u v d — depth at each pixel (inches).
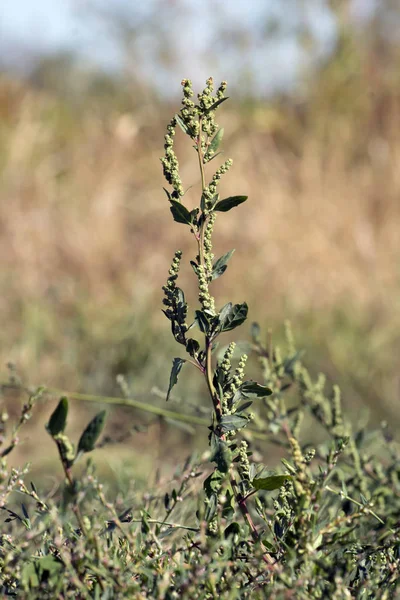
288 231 319.9
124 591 62.1
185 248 323.9
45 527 63.2
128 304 274.2
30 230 307.1
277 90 408.8
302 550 65.1
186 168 344.8
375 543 78.7
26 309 259.1
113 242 311.6
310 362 249.3
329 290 295.0
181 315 74.2
